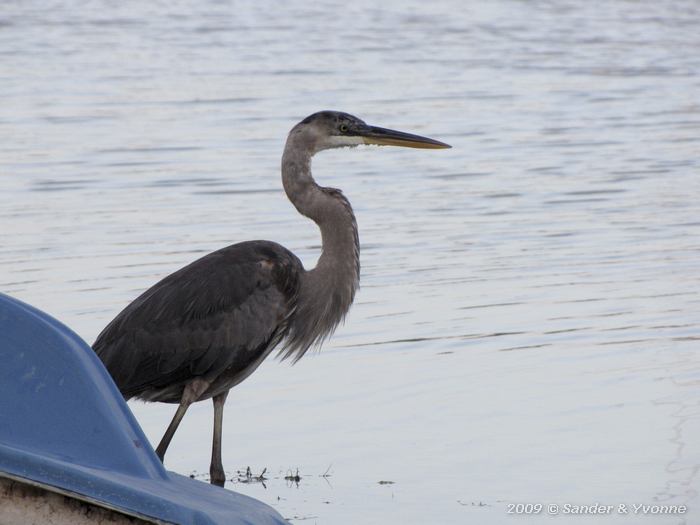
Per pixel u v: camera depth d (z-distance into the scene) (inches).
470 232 701.3
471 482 372.5
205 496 204.1
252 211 744.3
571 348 500.4
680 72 1382.9
